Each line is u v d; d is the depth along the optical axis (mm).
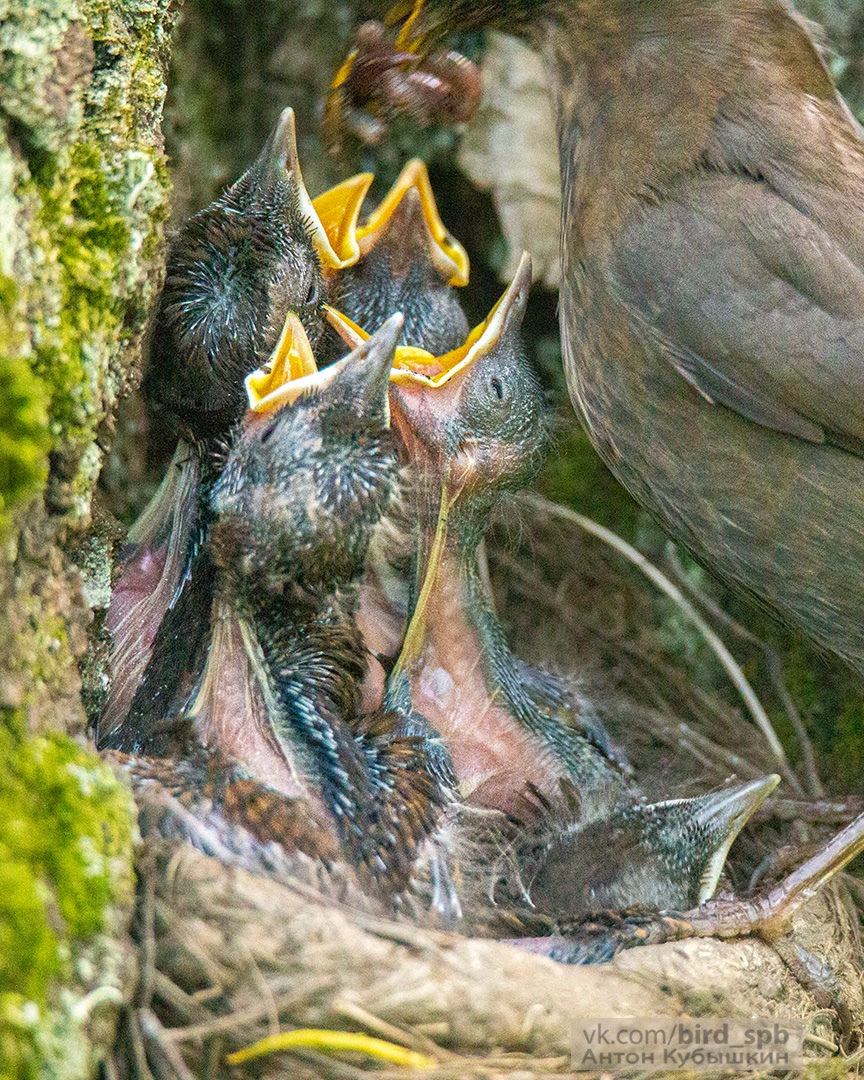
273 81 8898
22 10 4406
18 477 3877
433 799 5797
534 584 8695
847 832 6145
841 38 8336
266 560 5418
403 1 7086
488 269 9273
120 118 4984
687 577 8789
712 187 6352
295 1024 4395
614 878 6293
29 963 3797
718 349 6172
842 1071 5766
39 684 4332
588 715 7297
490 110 8727
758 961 5648
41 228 4535
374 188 9109
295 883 4758
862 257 6156
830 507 6176
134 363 5316
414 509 6707
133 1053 4234
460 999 4539
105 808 4367
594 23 6719
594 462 9008
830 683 8445
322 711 5586
